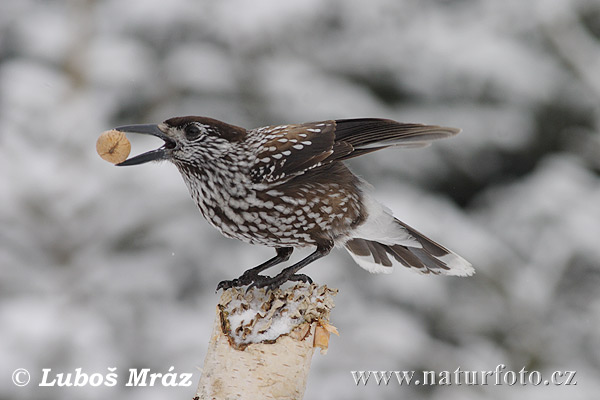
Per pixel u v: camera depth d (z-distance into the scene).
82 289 10.21
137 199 10.45
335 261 13.48
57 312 9.98
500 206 15.21
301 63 14.98
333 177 6.27
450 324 13.80
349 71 15.49
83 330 9.98
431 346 13.43
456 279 13.91
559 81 15.73
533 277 13.88
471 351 13.40
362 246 6.92
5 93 11.92
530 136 15.67
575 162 15.46
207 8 14.27
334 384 12.71
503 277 13.90
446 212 14.45
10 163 9.77
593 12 15.86
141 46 14.69
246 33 14.18
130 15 14.44
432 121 15.44
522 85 15.34
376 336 13.11
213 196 6.19
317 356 12.91
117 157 6.06
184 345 11.34
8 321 9.67
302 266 6.13
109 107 14.00
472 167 15.73
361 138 6.40
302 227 6.21
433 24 15.66
